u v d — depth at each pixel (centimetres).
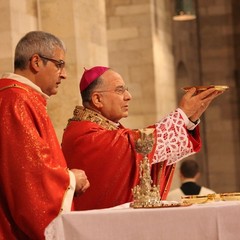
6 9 1571
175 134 1056
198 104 1065
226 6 3441
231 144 3425
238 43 3438
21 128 916
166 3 2847
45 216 895
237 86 3428
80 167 1063
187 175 1789
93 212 840
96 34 1931
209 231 809
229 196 920
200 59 3428
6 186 909
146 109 2592
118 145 1052
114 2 2616
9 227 916
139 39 2603
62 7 1778
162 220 818
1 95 941
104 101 1098
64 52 992
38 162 905
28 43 973
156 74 2611
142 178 899
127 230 827
